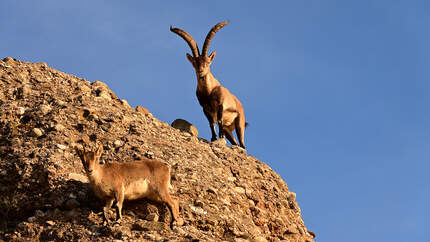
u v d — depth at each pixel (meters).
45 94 55.19
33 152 44.19
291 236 50.50
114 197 39.16
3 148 45.50
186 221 42.34
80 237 38.00
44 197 41.16
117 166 39.81
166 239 38.47
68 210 40.53
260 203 51.38
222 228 43.84
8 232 39.69
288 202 55.19
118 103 58.53
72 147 46.47
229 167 54.66
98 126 51.16
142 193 40.28
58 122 49.31
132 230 39.00
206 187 47.16
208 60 67.88
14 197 41.44
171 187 45.25
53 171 42.03
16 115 50.41
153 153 48.88
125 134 51.66
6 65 59.69
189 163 50.50
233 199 48.81
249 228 46.38
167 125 59.69
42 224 39.53
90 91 59.19
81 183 42.00
